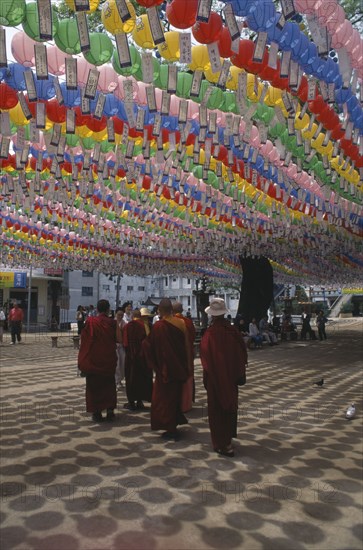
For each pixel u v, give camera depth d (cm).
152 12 291
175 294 4972
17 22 297
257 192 785
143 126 459
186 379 510
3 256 1655
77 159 623
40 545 275
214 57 340
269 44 341
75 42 314
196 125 496
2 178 705
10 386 820
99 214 901
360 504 337
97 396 572
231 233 1207
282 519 312
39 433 520
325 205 818
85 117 445
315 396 750
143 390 644
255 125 533
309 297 4994
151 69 356
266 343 1808
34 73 377
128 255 1733
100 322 575
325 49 337
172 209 920
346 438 509
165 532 292
